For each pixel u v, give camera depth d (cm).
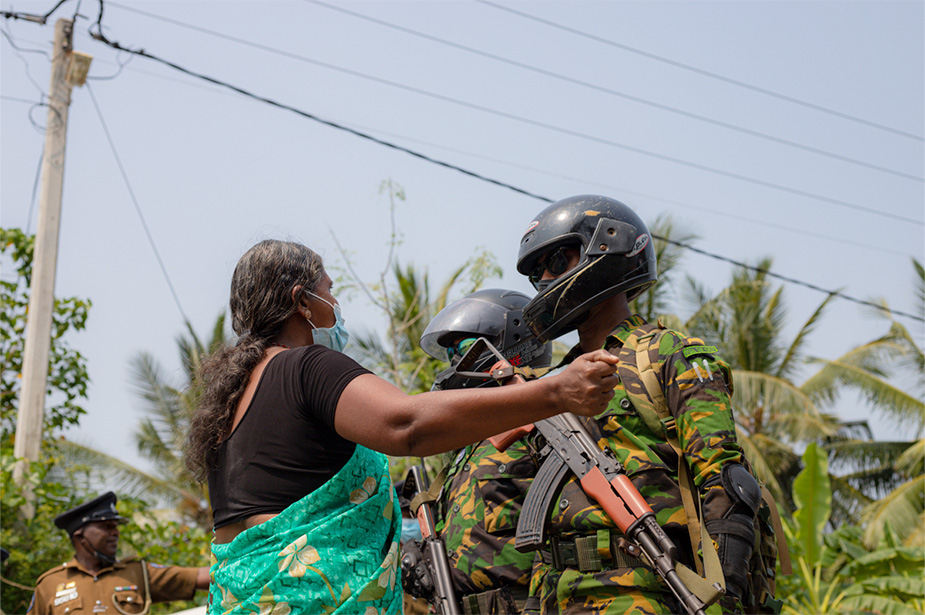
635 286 297
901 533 1560
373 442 179
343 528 191
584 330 304
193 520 1906
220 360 210
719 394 258
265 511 192
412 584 345
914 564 933
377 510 198
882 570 940
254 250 218
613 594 253
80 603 580
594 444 267
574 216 297
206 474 208
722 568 238
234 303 217
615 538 256
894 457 2022
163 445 1980
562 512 266
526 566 320
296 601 184
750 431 1988
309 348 198
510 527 324
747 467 254
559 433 275
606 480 257
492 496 329
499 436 292
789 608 913
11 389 1021
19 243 1005
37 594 596
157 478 1945
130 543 846
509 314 391
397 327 1357
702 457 250
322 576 185
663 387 264
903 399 1955
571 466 267
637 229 297
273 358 203
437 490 360
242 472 196
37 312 930
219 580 193
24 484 842
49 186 968
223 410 201
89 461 1842
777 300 2048
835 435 2120
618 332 285
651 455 264
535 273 310
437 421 172
